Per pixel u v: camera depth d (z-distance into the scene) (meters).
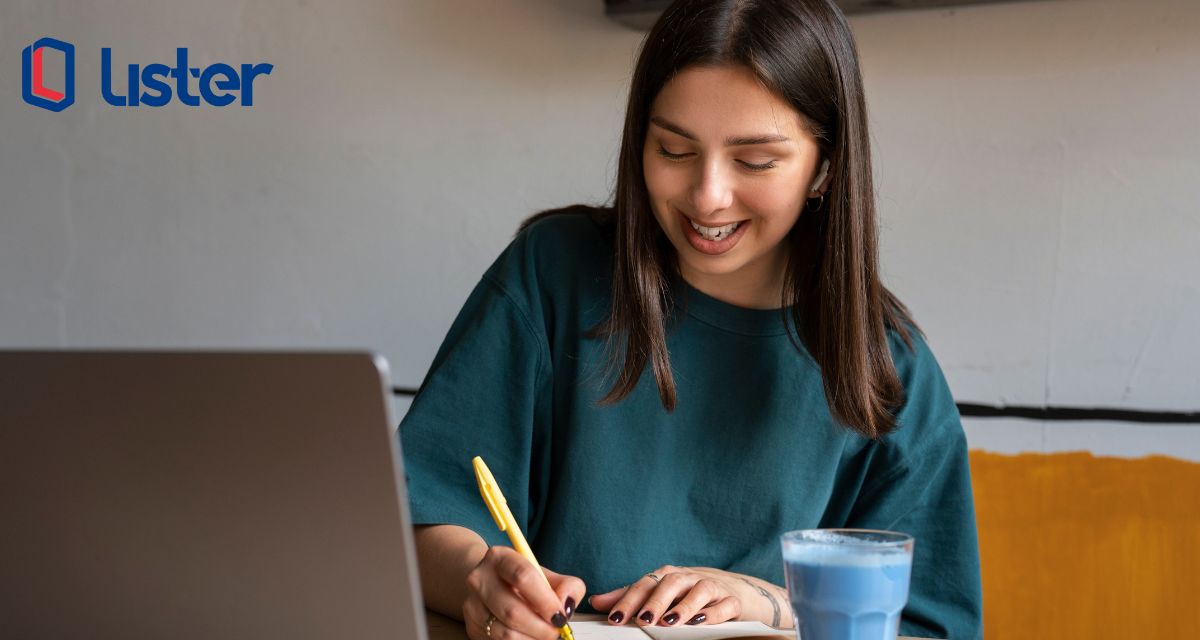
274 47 2.12
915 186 1.80
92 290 2.23
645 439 1.19
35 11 2.23
